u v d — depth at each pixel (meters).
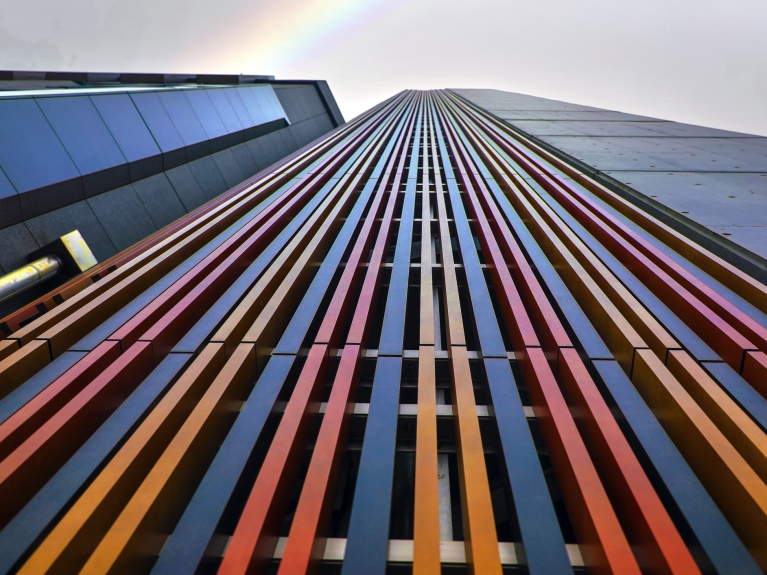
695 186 8.48
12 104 9.61
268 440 3.63
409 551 2.71
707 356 4.08
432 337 4.54
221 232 7.91
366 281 5.89
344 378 3.94
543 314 4.79
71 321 4.77
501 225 7.66
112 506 2.86
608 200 8.23
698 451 3.11
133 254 7.83
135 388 4.14
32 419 3.50
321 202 9.18
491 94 37.72
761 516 2.55
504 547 2.79
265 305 5.50
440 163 14.03
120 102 12.88
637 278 5.62
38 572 2.35
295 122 25.81
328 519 2.91
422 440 3.24
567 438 3.17
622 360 4.26
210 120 17.06
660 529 2.53
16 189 8.95
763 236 6.16
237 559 2.47
